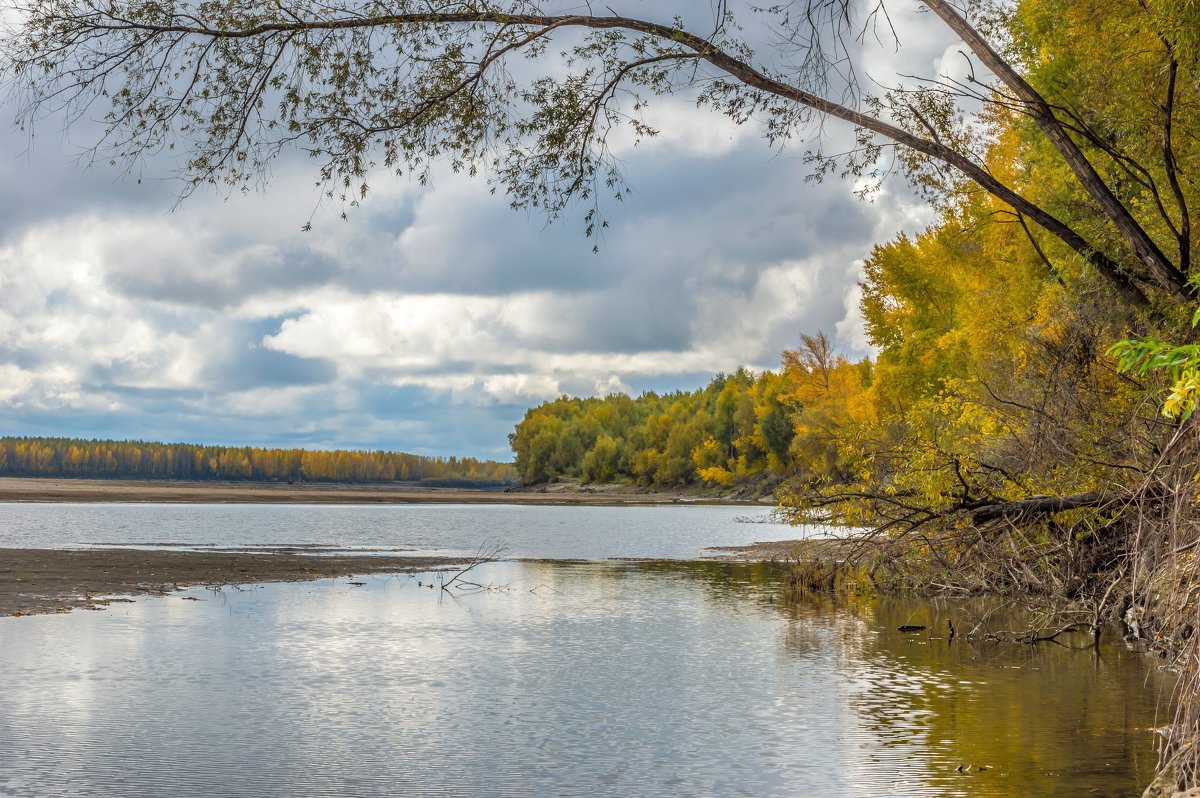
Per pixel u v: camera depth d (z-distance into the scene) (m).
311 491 186.00
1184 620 8.60
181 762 9.90
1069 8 17.94
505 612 21.39
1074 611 17.92
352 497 147.88
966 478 19.61
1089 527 18.22
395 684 13.76
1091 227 16.95
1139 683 13.96
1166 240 16.95
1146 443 16.62
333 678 14.09
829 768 9.84
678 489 157.25
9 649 15.77
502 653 16.30
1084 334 17.92
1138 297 16.30
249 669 14.59
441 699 12.86
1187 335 14.25
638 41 15.02
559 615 21.00
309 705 12.41
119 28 13.47
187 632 17.83
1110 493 17.16
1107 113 17.20
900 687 13.73
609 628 19.17
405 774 9.61
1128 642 17.36
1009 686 13.79
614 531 59.47
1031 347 20.33
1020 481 18.91
